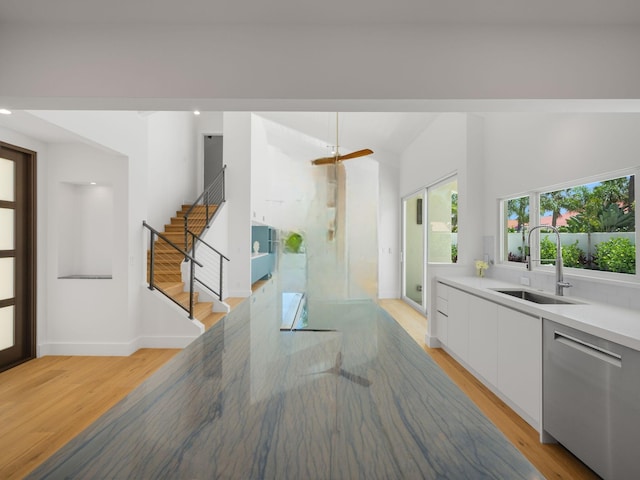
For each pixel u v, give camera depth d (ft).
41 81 7.34
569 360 6.86
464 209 14.58
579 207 9.72
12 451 7.50
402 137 21.56
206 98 7.44
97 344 13.64
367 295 4.62
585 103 7.43
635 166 7.73
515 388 8.70
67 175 13.61
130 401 2.84
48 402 9.75
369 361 3.75
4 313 12.25
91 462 2.04
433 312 14.69
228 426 2.43
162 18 7.23
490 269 13.85
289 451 2.12
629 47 7.26
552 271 10.73
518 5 6.72
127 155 13.66
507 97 7.30
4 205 12.09
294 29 7.47
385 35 7.43
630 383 5.56
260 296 8.16
